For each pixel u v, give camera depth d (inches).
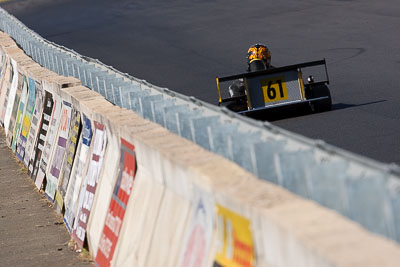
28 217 1454.2
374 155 1386.6
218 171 690.2
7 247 1294.3
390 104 1877.5
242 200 593.0
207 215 684.1
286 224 524.1
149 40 4060.0
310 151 663.1
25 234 1349.7
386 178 566.6
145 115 1123.3
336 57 2861.7
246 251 603.8
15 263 1201.4
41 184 1589.6
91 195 1122.7
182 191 762.8
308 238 494.3
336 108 1891.0
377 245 469.1
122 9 5487.2
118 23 4872.0
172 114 993.5
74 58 1847.9
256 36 3705.7
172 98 1087.6
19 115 2017.7
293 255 518.0
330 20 3838.6
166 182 813.2
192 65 3149.6
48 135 1568.7
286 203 569.3
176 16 4810.5
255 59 1856.5
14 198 1622.8
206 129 880.3
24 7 6422.2
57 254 1193.4
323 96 1851.6
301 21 3934.5
